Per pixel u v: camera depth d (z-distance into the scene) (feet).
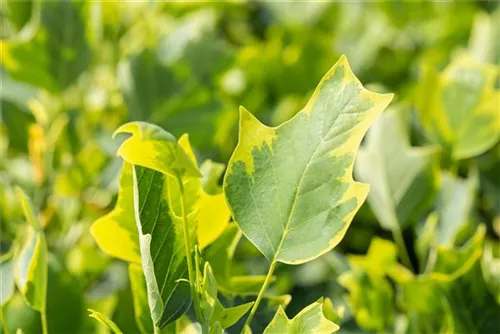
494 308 3.43
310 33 5.51
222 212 3.06
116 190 4.12
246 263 4.44
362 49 5.77
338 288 4.46
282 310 2.90
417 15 6.07
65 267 3.68
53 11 4.13
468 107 4.01
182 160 2.80
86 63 4.21
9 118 4.35
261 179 2.93
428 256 3.77
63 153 4.28
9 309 3.42
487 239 4.45
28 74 4.17
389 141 3.87
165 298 2.91
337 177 2.90
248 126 2.93
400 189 3.82
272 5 6.26
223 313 2.93
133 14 4.95
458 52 5.14
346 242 4.94
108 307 3.56
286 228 2.92
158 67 4.29
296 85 5.40
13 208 4.18
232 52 4.64
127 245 3.10
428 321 3.55
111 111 4.54
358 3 6.18
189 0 5.44
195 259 2.88
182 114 4.27
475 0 5.98
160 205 2.88
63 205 4.24
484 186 4.39
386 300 3.63
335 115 2.90
